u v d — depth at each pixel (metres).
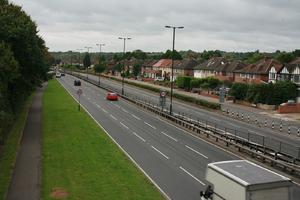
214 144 41.03
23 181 27.17
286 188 17.67
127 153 36.06
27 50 50.69
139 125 52.47
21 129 45.88
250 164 20.38
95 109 67.75
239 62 120.12
